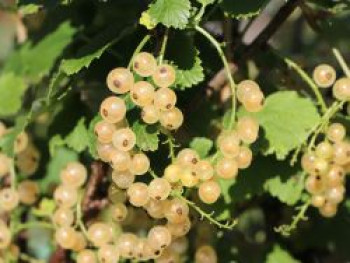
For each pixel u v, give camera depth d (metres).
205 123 0.47
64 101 0.48
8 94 0.53
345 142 0.44
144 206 0.42
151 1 0.46
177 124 0.41
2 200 0.48
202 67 0.44
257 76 0.49
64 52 0.50
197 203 0.45
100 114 0.43
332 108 0.44
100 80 0.47
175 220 0.42
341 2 0.47
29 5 0.47
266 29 0.47
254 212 0.61
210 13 0.44
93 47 0.45
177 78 0.42
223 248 0.51
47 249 0.59
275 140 0.45
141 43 0.42
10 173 0.52
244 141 0.42
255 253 0.51
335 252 0.55
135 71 0.42
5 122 0.53
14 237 0.52
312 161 0.44
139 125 0.42
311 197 0.46
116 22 0.48
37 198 0.53
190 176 0.41
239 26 0.52
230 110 0.46
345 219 0.53
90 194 0.49
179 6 0.41
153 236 0.42
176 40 0.43
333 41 0.49
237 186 0.47
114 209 0.45
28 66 0.51
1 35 0.88
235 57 0.48
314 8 0.49
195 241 0.52
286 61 0.46
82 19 0.50
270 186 0.47
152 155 0.44
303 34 0.67
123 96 0.44
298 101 0.46
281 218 0.53
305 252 0.55
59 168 0.54
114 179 0.42
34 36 0.52
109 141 0.42
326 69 0.44
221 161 0.42
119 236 0.46
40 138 0.55
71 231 0.46
